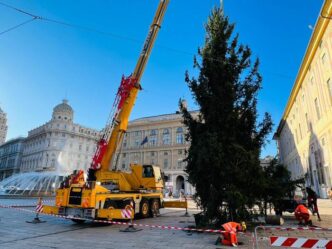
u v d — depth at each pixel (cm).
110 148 1377
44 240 841
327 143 2491
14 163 10969
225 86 1048
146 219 1446
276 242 511
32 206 1936
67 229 1078
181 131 7069
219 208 982
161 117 7894
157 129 7431
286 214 1599
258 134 1058
